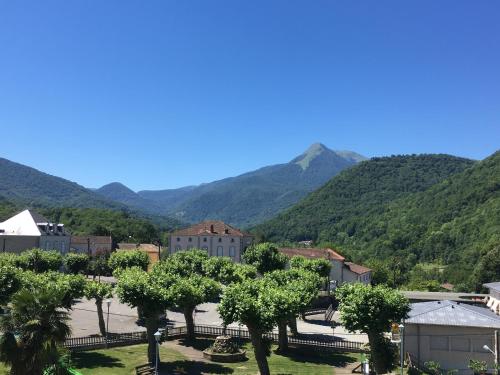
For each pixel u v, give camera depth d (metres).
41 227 107.94
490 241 118.56
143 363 41.84
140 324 57.50
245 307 39.09
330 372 43.22
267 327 39.56
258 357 40.00
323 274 81.81
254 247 92.38
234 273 69.25
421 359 45.94
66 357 32.22
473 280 104.94
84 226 182.00
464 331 45.50
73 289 45.19
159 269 63.59
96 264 100.50
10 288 45.09
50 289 27.20
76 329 53.19
